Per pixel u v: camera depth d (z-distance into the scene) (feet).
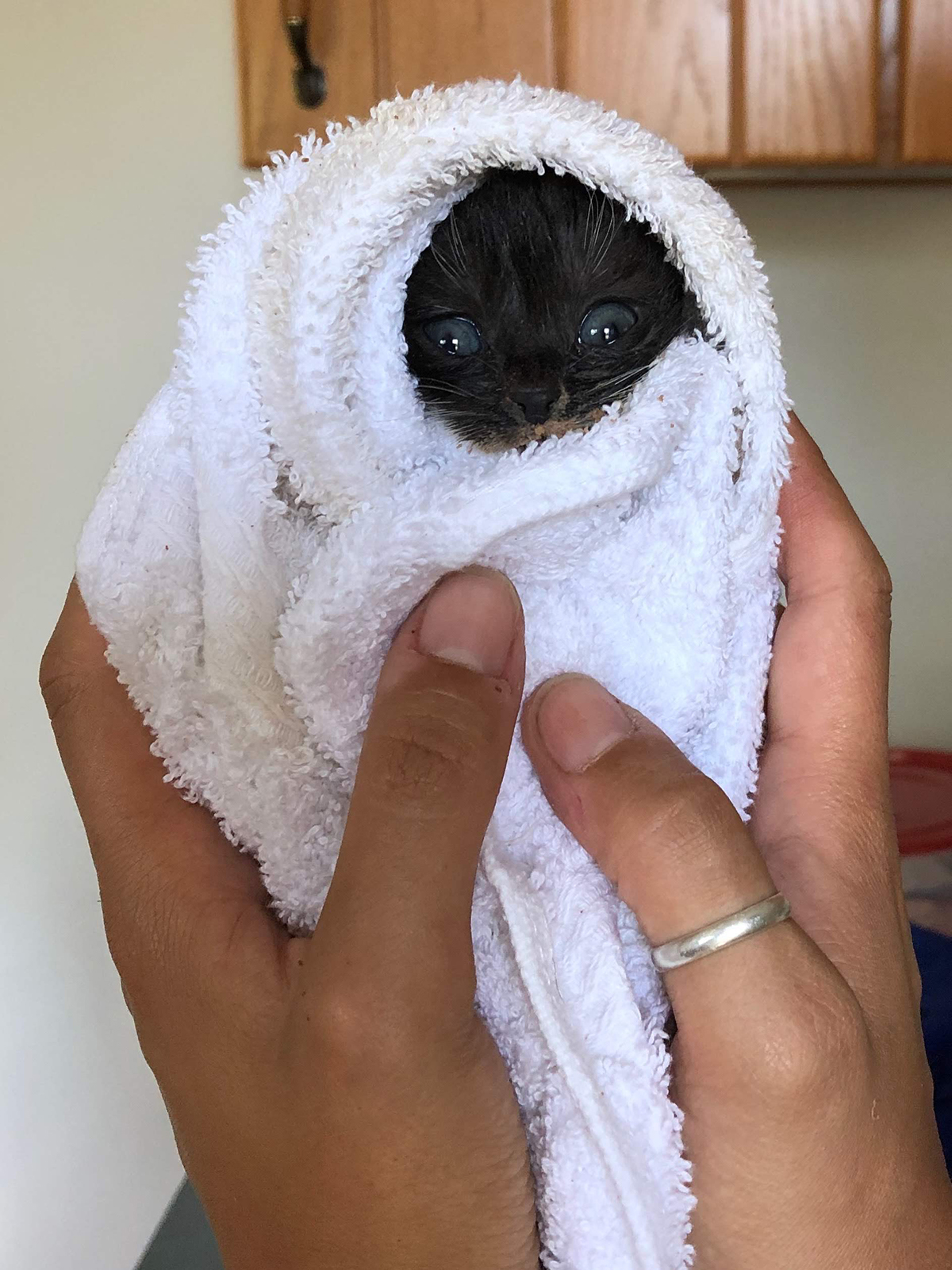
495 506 0.47
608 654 0.55
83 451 1.15
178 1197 1.16
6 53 1.05
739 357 0.55
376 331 0.54
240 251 0.54
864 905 0.56
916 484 1.21
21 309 1.12
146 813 0.55
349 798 0.52
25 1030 1.24
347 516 0.52
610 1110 0.45
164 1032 0.52
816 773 0.59
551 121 0.51
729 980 0.47
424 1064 0.44
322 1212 0.46
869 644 0.61
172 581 0.55
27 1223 1.28
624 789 0.49
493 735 0.45
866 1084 0.48
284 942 0.50
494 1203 0.46
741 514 0.56
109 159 1.08
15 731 1.18
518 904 0.47
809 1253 0.48
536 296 0.76
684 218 0.53
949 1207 0.52
